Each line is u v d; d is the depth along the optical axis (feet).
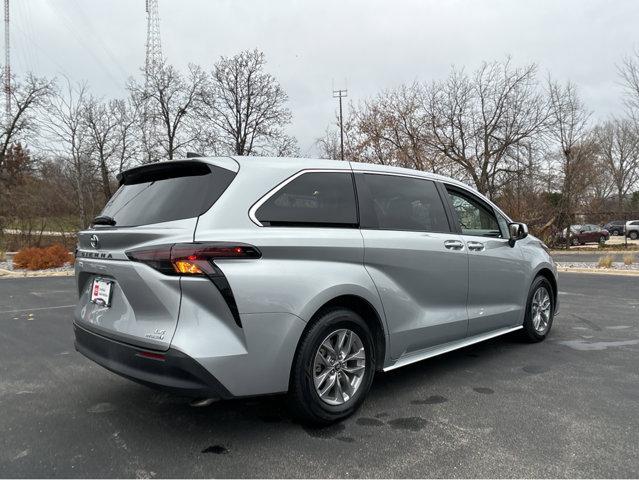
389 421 10.84
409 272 12.40
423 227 13.42
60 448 9.63
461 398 12.26
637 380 13.64
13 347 18.04
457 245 13.98
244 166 10.39
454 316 13.82
